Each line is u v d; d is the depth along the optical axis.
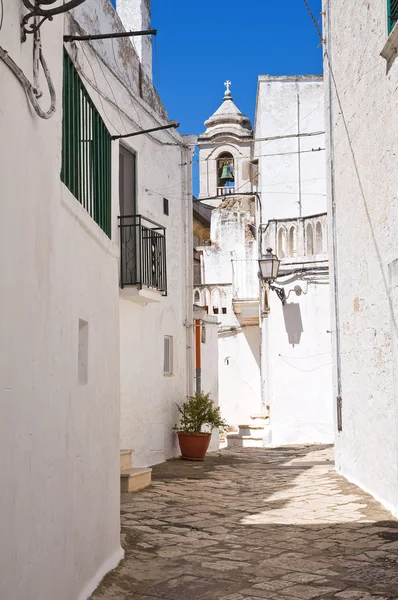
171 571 6.23
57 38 4.87
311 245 19.41
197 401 15.83
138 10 15.99
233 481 11.99
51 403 4.35
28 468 3.82
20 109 3.79
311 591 5.58
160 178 16.05
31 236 3.97
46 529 4.18
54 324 4.48
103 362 6.28
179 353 16.78
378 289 9.62
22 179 3.81
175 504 9.63
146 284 13.80
